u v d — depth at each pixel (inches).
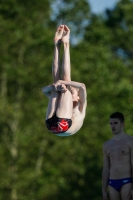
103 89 3097.9
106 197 1262.3
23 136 2928.2
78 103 1116.5
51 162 3029.0
